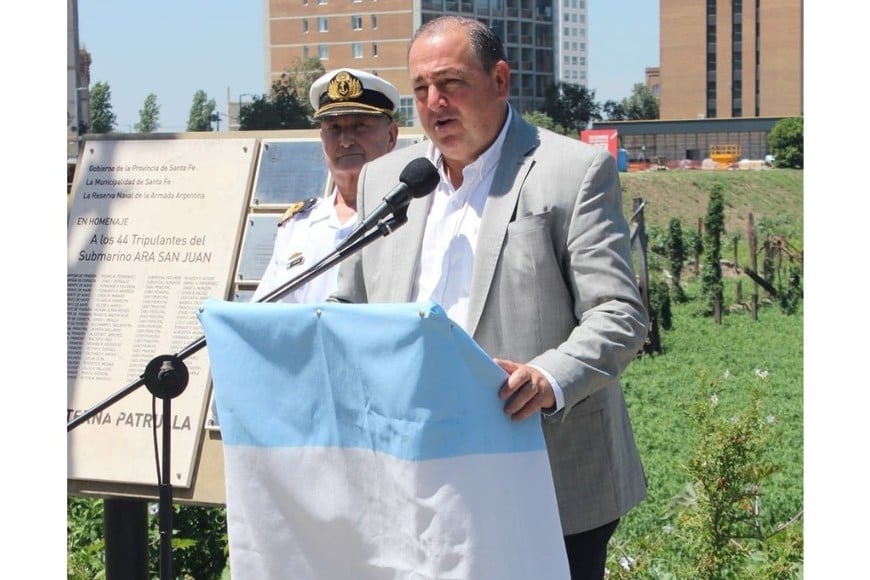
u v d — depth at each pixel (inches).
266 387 100.3
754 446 190.4
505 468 96.5
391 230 108.7
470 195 118.6
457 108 113.7
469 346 93.6
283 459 100.2
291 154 185.9
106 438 179.5
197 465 175.8
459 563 93.2
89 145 196.1
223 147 189.6
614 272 110.1
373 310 93.9
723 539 185.3
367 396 96.0
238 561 102.3
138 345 181.8
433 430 93.0
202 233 185.0
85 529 214.1
